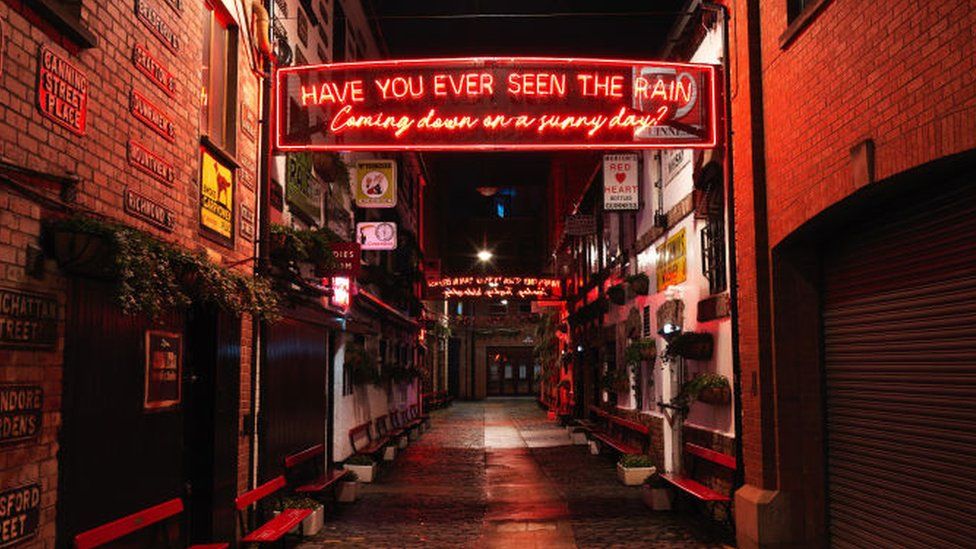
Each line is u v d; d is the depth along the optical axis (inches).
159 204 253.0
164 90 258.5
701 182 437.1
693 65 373.4
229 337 317.1
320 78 463.2
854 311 303.1
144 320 246.1
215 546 273.6
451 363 1991.9
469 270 1972.2
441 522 426.6
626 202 600.1
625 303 706.8
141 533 246.7
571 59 367.6
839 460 315.3
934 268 247.4
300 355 443.2
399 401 940.0
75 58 200.2
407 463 701.3
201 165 293.6
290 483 425.1
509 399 1993.1
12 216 172.6
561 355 1219.9
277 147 364.5
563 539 380.8
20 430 174.6
